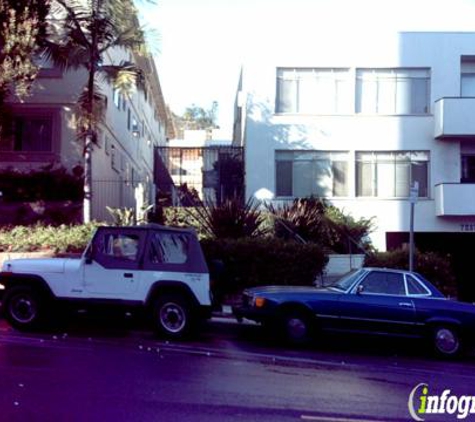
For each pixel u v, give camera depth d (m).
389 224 22.58
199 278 10.80
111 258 10.73
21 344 9.59
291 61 22.78
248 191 22.55
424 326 10.86
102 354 9.15
